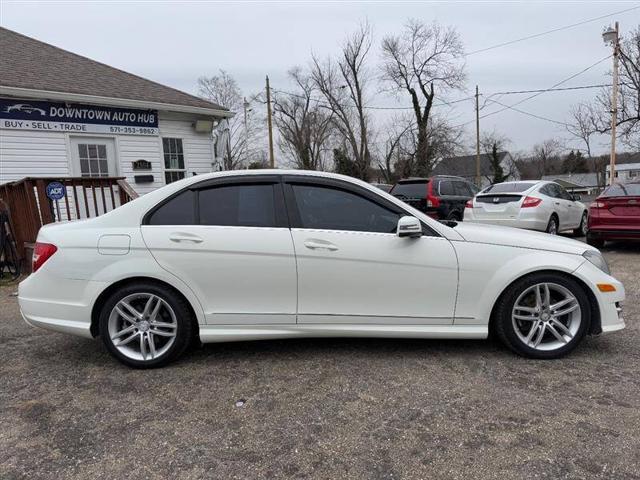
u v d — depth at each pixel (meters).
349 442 2.64
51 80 10.60
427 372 3.50
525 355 3.70
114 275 3.58
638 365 3.56
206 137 12.91
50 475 2.40
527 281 3.62
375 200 3.71
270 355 3.89
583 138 34.78
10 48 11.78
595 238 8.86
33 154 10.05
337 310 3.65
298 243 3.58
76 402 3.16
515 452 2.52
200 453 2.57
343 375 3.48
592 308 3.70
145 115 11.57
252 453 2.56
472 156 70.19
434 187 12.14
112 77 12.20
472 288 3.64
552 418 2.83
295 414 2.95
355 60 40.19
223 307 3.63
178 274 3.57
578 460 2.43
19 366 3.80
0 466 2.48
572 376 3.39
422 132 38.84
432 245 3.63
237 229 3.62
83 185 7.22
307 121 46.81
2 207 7.50
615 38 18.30
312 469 2.42
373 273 3.61
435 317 3.67
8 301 5.96
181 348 3.68
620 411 2.89
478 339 4.10
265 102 37.00
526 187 9.84
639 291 5.76
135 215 3.69
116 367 3.73
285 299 3.63
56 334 4.58
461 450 2.55
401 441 2.64
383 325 3.68
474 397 3.11
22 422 2.92
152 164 11.81
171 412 3.01
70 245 3.63
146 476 2.38
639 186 8.73
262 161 49.25
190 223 3.65
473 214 9.85
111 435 2.76
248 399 3.16
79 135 10.62
